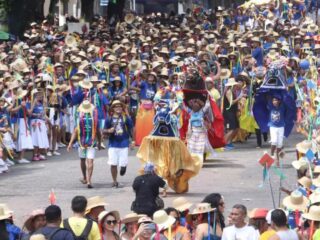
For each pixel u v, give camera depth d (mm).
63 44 59625
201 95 37375
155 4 109875
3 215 22875
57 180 37969
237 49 55938
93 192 35062
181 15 89125
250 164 40875
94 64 48688
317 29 68062
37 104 44000
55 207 22078
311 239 22641
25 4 75812
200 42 59875
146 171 28781
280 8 82188
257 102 39719
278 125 38875
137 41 64438
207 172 38938
